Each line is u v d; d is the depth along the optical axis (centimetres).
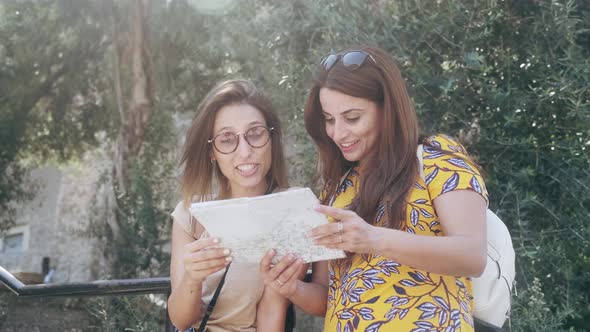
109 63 740
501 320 222
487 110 416
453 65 412
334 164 240
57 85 778
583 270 408
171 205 655
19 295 321
